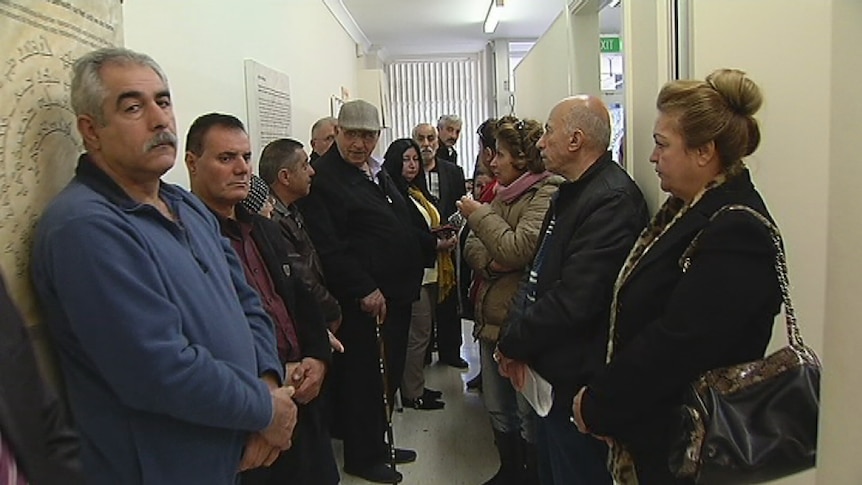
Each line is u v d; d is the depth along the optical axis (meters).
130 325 1.07
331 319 2.40
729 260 1.19
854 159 0.93
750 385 1.17
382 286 2.83
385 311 2.79
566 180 1.93
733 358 1.23
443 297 3.78
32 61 1.11
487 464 2.90
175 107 2.17
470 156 8.39
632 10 2.12
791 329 1.20
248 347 1.34
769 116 1.72
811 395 1.14
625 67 2.15
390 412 3.02
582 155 1.84
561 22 3.73
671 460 1.22
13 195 1.05
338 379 2.76
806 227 1.74
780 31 1.70
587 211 1.76
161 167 1.21
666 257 1.33
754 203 1.25
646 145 2.01
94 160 1.19
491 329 2.41
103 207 1.11
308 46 4.46
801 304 1.76
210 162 1.75
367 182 2.84
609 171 1.82
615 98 5.02
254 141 3.03
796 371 1.15
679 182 1.35
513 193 2.30
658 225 1.45
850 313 0.95
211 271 1.34
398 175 3.66
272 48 3.49
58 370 1.15
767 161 1.73
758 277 1.18
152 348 1.08
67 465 0.84
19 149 1.07
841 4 0.94
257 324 1.52
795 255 1.75
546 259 1.87
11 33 1.04
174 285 1.20
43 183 1.14
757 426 1.13
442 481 2.75
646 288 1.35
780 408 1.14
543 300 1.75
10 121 1.04
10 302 0.80
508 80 7.62
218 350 1.25
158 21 2.04
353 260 2.68
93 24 1.33
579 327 1.70
